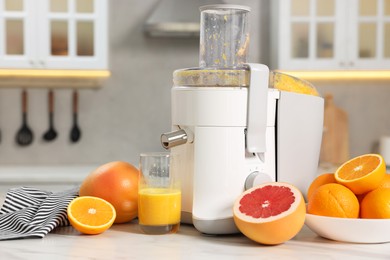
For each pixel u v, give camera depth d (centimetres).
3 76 383
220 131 110
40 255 93
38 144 388
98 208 112
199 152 111
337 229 102
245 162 112
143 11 393
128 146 396
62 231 113
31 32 348
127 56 394
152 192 110
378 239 102
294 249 99
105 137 394
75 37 351
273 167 118
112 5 393
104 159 394
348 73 384
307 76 390
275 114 119
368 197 105
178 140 111
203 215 109
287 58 358
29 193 134
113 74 394
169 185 111
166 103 396
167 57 396
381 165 107
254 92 110
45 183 319
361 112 399
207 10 117
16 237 105
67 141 391
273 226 97
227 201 110
